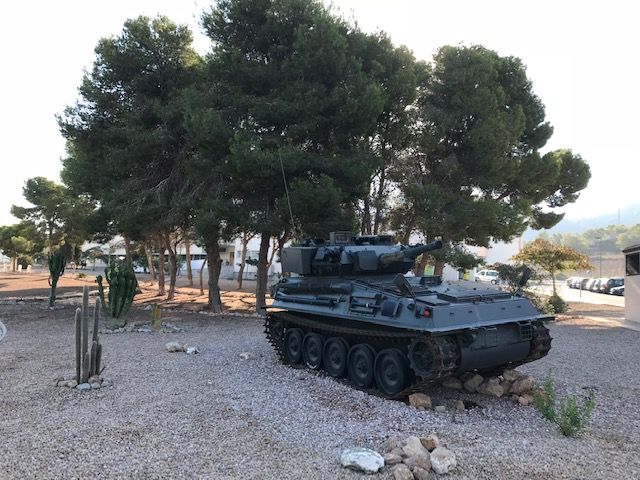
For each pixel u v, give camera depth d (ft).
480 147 62.28
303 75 56.08
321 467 17.22
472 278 148.15
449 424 22.49
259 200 59.47
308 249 34.81
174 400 24.84
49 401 24.53
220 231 60.03
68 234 156.97
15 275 177.17
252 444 19.21
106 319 57.00
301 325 34.53
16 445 18.80
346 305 30.25
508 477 16.76
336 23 57.47
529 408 25.89
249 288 125.49
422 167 68.95
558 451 19.29
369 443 19.58
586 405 23.43
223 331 50.75
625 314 68.39
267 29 56.95
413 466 17.01
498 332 27.12
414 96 61.46
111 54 65.21
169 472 16.63
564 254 77.82
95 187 70.38
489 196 71.51
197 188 60.95
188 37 67.26
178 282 149.89
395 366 27.04
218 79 59.21
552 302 76.69
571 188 79.77
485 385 28.32
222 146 54.75
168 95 66.64
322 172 54.60
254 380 29.50
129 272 51.88
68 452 18.20
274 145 54.65
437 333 24.25
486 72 63.72
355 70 56.49
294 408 23.88
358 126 55.36
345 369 31.01
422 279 31.55
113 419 21.85
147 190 63.93
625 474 17.37
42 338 43.86
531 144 75.97
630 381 32.32
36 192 152.15
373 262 32.40
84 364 27.45
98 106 67.67
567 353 41.75
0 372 30.55
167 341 43.50
